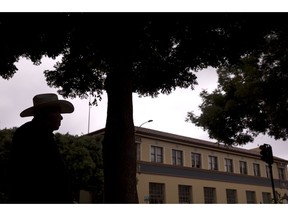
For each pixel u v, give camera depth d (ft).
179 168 104.12
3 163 68.85
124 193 18.35
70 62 26.55
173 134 114.21
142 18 19.93
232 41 22.89
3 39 20.83
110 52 20.30
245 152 132.46
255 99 41.83
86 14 19.45
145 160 95.20
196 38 22.17
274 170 147.02
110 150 19.26
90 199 79.61
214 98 48.34
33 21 19.80
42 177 9.96
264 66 38.86
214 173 115.96
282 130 46.21
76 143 79.87
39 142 10.37
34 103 11.91
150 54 23.21
